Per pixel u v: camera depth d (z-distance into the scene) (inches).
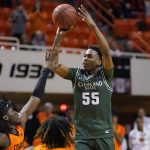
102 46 309.6
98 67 319.0
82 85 313.7
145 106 952.3
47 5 1150.3
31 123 676.1
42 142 295.9
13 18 934.4
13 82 786.8
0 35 1008.9
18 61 791.7
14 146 268.1
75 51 901.2
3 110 265.6
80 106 312.3
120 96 852.0
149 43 1090.1
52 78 797.2
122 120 967.0
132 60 834.8
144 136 703.7
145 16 1222.3
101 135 306.7
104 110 309.3
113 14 1179.9
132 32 1114.7
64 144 294.0
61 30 301.7
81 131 310.3
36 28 1019.3
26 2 1150.3
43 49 818.2
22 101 882.1
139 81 834.2
